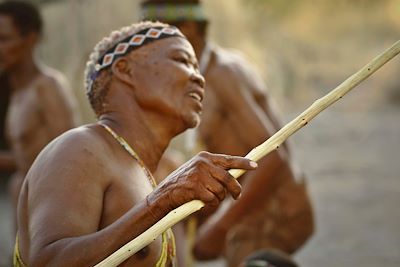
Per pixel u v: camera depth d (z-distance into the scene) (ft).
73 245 13.04
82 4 54.39
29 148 29.07
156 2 25.00
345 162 69.31
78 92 51.52
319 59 129.70
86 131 14.51
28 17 28.96
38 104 28.89
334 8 137.39
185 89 15.15
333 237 45.75
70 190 13.64
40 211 13.55
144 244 12.65
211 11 69.05
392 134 84.48
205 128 25.05
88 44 53.83
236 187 12.89
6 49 28.86
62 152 13.99
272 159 24.59
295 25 130.21
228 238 25.72
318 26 134.92
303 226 25.89
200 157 13.03
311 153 74.23
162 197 13.00
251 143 24.89
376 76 116.67
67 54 53.72
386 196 55.88
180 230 25.40
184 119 15.10
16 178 29.58
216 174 12.86
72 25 53.93
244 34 78.54
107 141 14.61
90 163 13.98
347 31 139.44
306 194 25.88
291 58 102.73
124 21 54.44
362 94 111.45
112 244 12.96
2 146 50.60
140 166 14.76
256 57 85.15
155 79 15.05
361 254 42.45
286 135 13.12
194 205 12.84
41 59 53.52
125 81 15.14
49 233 13.28
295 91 100.99
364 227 47.70
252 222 25.49
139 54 15.16
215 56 25.36
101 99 15.34
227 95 24.94
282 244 25.57
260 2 97.76
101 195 13.94
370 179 62.03
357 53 134.82
